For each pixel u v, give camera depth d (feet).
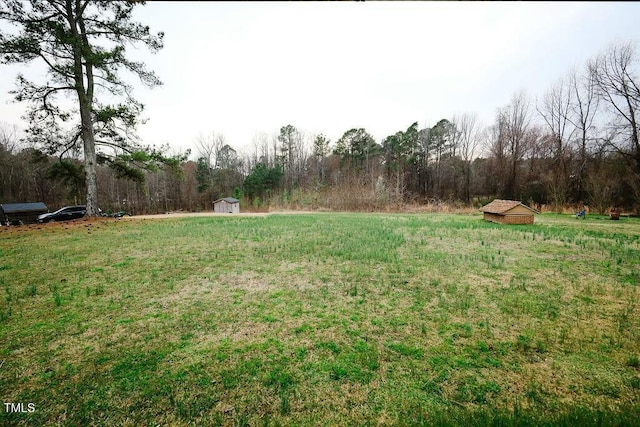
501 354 10.28
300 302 15.02
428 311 13.89
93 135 53.21
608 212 73.61
